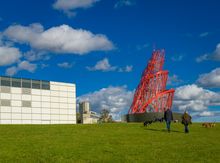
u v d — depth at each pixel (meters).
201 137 36.84
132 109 110.56
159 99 108.69
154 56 112.38
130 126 53.09
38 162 21.73
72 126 52.25
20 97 118.31
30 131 41.91
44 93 125.38
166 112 42.03
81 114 151.25
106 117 167.00
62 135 37.41
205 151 26.64
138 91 111.31
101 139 33.81
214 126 53.81
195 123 65.31
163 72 110.81
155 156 24.20
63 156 23.94
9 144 29.55
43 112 124.31
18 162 21.66
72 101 134.12
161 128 48.62
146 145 29.77
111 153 25.31
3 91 114.00
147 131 43.00
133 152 25.80
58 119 128.75
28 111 119.94
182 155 24.70
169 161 22.38
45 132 40.84
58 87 130.12
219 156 24.38
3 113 113.19
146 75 111.38
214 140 34.47
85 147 28.16
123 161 22.16
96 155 24.36
